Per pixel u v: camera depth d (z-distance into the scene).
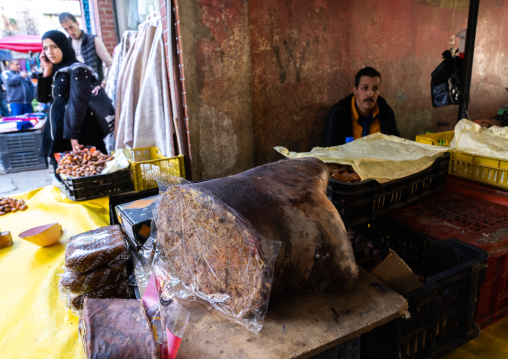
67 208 2.45
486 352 1.32
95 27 6.02
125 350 0.89
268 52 3.21
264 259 0.97
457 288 1.25
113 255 1.44
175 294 1.18
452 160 2.12
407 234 1.59
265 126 3.34
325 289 1.13
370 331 1.11
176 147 3.14
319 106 3.65
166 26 2.80
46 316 1.42
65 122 3.47
